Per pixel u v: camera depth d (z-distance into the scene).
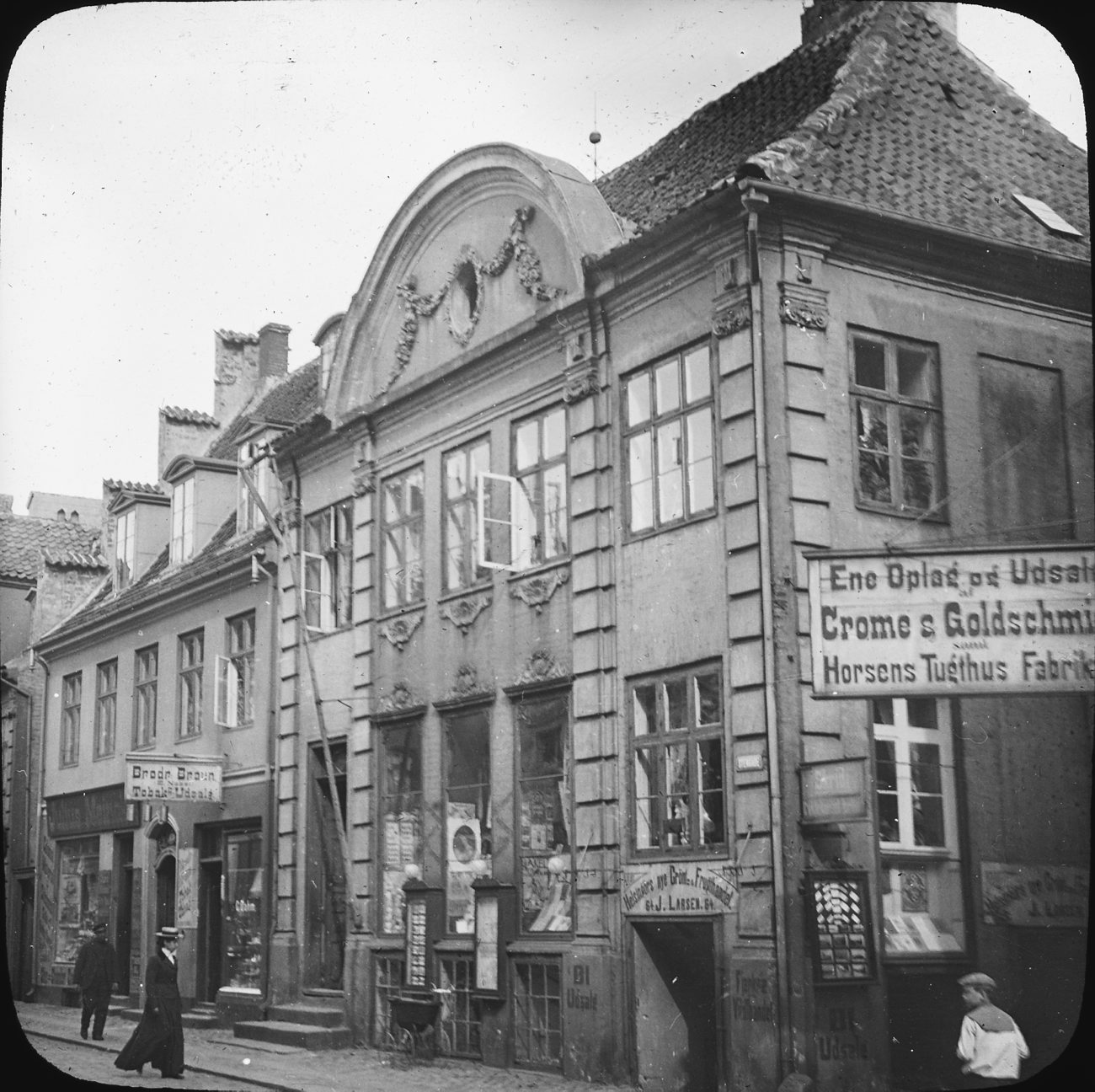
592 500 16.72
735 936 14.01
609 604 16.38
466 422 19.33
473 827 18.42
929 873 14.44
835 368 14.93
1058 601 12.70
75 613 33.25
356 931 20.22
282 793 22.91
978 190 16.48
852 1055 13.49
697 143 18.33
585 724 16.42
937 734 14.74
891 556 12.94
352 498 21.81
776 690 14.03
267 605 24.17
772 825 13.76
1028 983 14.47
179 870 25.73
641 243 15.99
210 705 25.59
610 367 16.77
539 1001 16.75
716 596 14.87
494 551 18.48
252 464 24.77
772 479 14.42
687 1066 15.32
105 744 29.73
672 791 15.25
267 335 33.53
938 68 17.50
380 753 20.44
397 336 21.06
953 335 15.66
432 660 19.48
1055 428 16.00
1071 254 16.14
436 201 20.00
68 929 30.28
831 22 18.61
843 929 13.56
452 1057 17.86
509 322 18.58
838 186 15.28
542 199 17.97
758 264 14.69
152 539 31.20
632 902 15.46
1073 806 15.02
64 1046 20.72
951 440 15.42
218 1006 23.61
